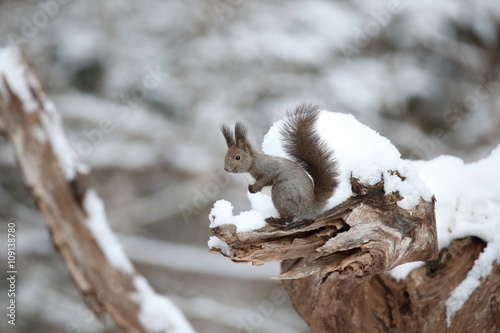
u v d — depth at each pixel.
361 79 15.82
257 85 16.02
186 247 15.20
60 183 9.10
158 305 9.50
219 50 16.48
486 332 5.75
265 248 5.05
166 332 9.42
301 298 6.19
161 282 15.41
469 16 16.52
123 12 17.06
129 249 15.06
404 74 16.03
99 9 16.86
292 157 5.25
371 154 5.08
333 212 4.98
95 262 9.28
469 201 6.07
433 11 16.41
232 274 14.91
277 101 15.61
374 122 15.50
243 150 5.48
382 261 5.15
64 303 15.04
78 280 9.34
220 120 15.88
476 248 5.98
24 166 9.00
